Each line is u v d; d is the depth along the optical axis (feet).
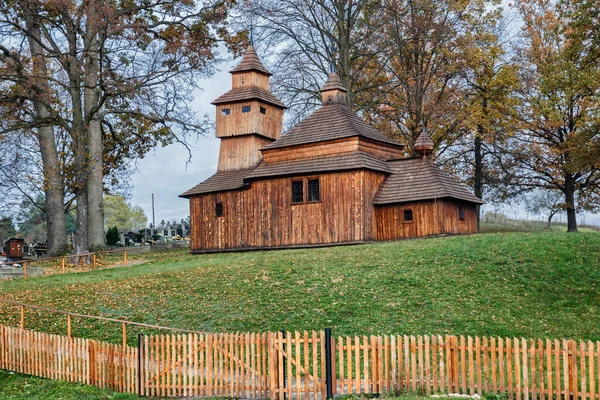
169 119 162.40
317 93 186.80
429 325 74.59
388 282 89.81
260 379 57.82
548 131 179.73
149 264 132.57
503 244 104.58
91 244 166.50
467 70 188.44
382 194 138.82
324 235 137.18
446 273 92.73
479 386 53.88
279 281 93.97
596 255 97.66
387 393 55.21
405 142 196.24
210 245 153.69
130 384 61.62
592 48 124.47
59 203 163.94
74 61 152.25
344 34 182.50
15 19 152.15
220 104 165.37
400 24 185.06
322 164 139.13
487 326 74.49
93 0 144.77
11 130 151.12
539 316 78.64
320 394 56.59
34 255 199.31
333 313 78.89
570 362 52.95
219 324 77.41
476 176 194.70
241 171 159.12
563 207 179.93
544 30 183.83
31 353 67.41
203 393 59.72
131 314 83.56
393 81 194.08
